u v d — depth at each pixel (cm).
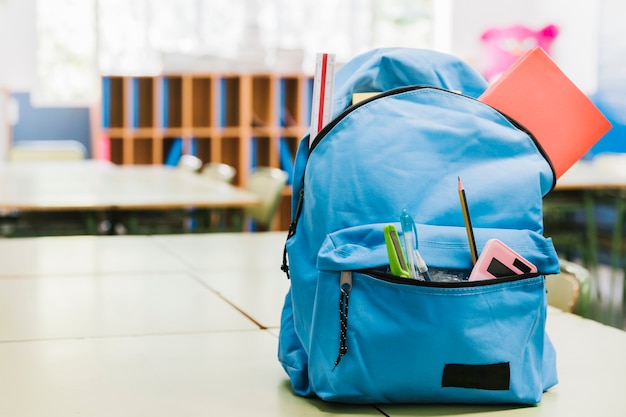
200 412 91
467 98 97
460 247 89
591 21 594
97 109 632
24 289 157
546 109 99
